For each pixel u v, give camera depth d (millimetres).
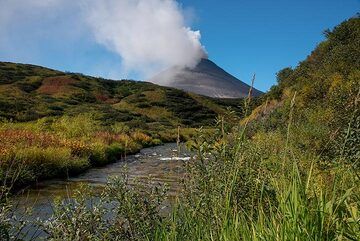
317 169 4441
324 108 19031
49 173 16453
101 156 23625
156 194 4652
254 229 2527
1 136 21656
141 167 22078
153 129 64312
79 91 94562
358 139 4281
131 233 4191
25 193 12219
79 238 4082
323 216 2303
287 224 2303
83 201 4531
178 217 3387
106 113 71000
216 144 3830
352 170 2748
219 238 2658
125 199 4414
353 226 2383
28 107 61938
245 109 3305
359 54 25594
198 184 3805
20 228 4324
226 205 2736
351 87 15984
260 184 3434
